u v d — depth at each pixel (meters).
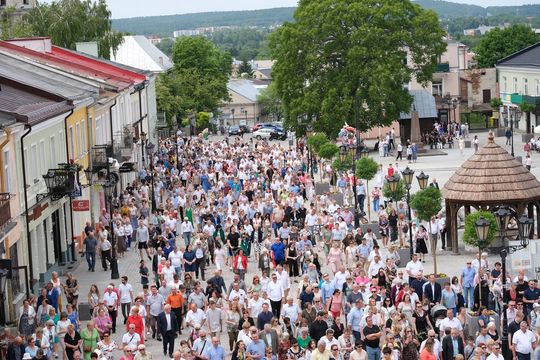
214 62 163.75
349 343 28.84
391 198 54.38
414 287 34.62
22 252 42.06
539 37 157.25
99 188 61.16
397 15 103.50
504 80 123.25
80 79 61.16
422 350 27.44
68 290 37.94
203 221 54.34
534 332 30.52
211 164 87.00
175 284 36.38
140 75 90.19
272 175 76.81
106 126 68.25
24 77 54.31
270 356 27.44
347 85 101.25
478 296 35.47
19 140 42.12
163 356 33.62
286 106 106.44
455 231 50.19
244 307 33.47
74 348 30.97
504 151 49.97
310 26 104.06
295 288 42.72
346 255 45.50
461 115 127.44
